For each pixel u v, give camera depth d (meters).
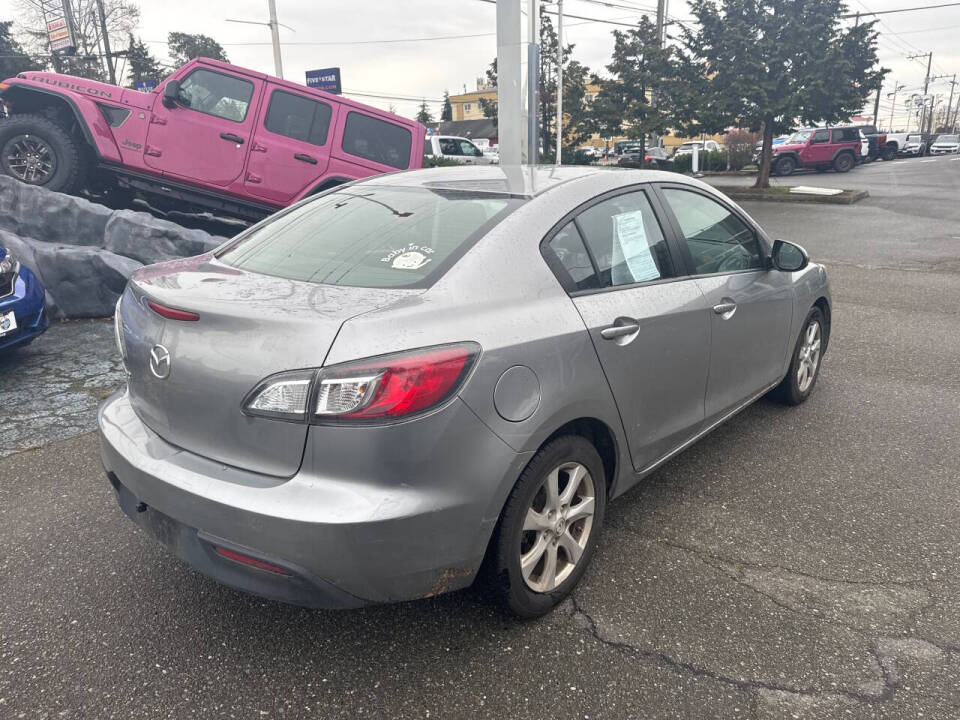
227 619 2.60
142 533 3.19
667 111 24.83
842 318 7.09
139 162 8.11
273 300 2.19
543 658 2.38
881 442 4.10
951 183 24.86
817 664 2.35
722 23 22.00
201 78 8.07
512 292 2.40
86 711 2.16
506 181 2.99
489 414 2.17
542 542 2.50
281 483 2.04
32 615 2.62
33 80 8.16
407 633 2.51
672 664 2.35
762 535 3.14
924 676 2.30
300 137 8.35
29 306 5.28
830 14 21.08
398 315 2.10
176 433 2.28
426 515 2.06
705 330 3.23
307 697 2.22
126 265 6.83
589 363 2.54
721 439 4.17
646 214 3.14
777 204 19.38
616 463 2.82
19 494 3.53
